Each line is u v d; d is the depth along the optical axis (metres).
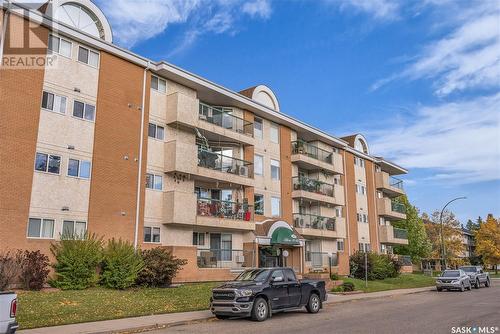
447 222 66.06
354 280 33.41
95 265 19.56
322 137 38.31
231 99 29.20
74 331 11.63
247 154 30.66
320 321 14.23
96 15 23.14
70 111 20.56
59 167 19.81
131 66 23.62
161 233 23.84
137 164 23.05
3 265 16.28
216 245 28.09
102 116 21.78
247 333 11.70
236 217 27.59
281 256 32.16
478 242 76.06
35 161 19.00
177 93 25.00
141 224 22.73
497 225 76.75
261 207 31.33
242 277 16.08
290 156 34.97
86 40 21.38
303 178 34.78
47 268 18.78
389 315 15.76
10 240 17.77
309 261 34.41
